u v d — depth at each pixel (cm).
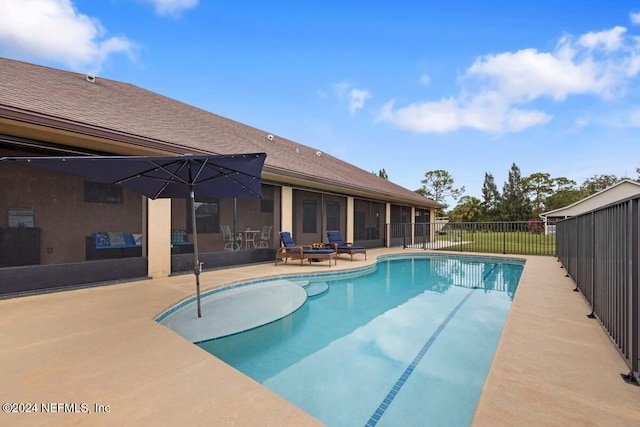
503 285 805
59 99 599
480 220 4647
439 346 413
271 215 1036
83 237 633
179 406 221
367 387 316
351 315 545
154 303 486
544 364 281
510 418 206
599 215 389
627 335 274
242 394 236
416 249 1548
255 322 464
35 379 256
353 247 1120
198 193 567
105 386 246
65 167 386
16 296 516
